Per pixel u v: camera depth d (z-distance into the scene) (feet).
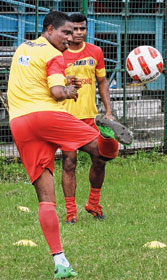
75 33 60.23
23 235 52.65
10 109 42.42
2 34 104.01
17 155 89.35
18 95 41.91
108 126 40.01
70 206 57.36
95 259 44.73
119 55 110.11
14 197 69.26
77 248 47.67
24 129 40.98
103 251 46.88
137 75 69.26
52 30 43.78
